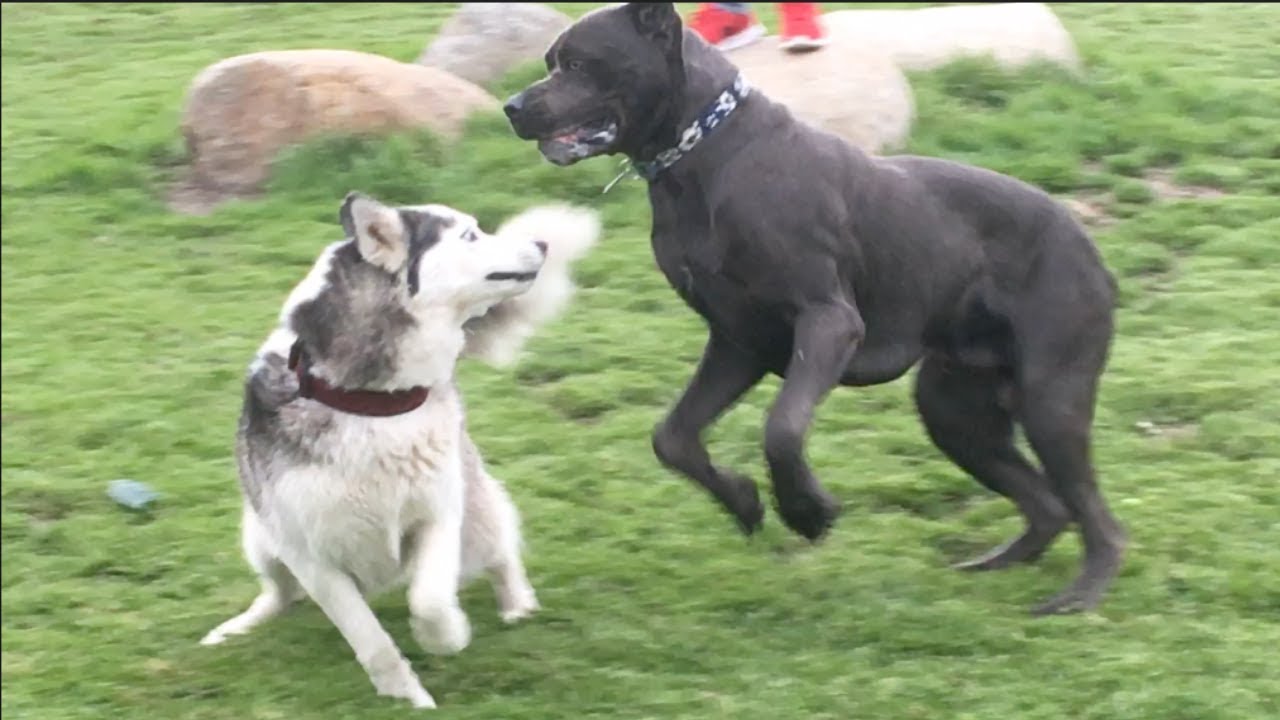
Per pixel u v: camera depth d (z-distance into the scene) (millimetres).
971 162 15555
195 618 9516
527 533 10250
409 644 8914
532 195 15797
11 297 14867
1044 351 8734
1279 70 17969
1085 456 8875
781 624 8820
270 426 7984
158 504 11070
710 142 8375
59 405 12641
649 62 8273
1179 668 7934
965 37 18062
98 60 22812
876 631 8555
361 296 7848
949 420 9516
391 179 16297
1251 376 11594
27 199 17219
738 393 9141
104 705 8461
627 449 11422
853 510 10430
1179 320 12711
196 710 8328
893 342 8820
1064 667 8055
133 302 14570
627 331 13359
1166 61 18469
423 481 8023
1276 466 10391
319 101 16938
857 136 15602
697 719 7766
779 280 8367
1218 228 14156
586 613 9133
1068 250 8781
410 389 7953
